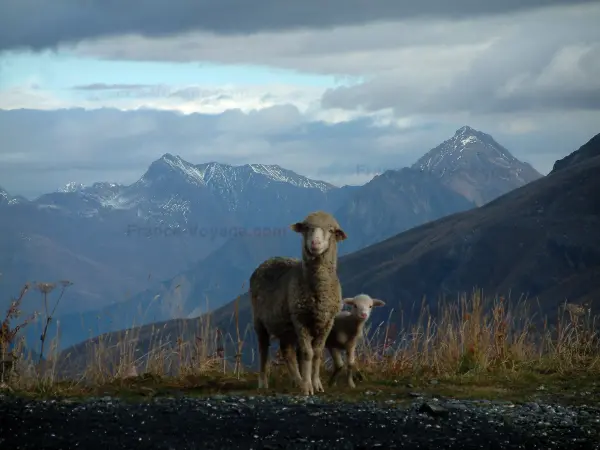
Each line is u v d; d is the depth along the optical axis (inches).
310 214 416.2
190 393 401.7
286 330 428.5
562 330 533.3
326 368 506.6
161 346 468.8
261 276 447.2
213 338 490.0
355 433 287.3
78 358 445.4
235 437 281.3
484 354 484.1
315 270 408.2
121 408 328.8
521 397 386.9
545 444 275.4
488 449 268.2
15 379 416.2
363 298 446.0
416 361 489.1
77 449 266.4
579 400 377.4
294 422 303.6
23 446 270.4
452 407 338.3
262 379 439.8
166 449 265.7
